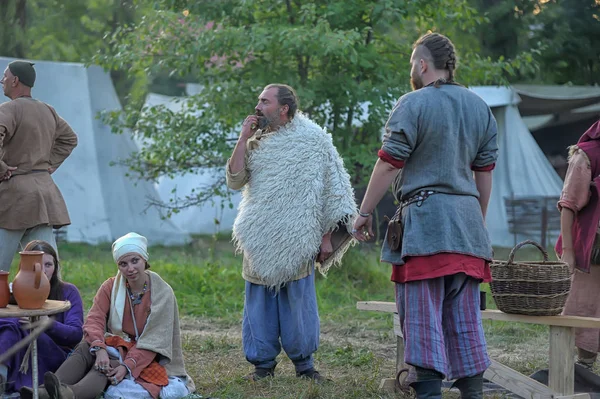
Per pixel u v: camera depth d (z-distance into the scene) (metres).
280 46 12.17
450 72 5.24
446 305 5.13
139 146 19.81
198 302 10.93
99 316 6.08
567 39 23.33
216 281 11.83
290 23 12.95
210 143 12.99
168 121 13.34
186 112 13.39
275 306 6.82
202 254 16.94
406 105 5.05
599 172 6.53
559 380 5.88
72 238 17.89
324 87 12.53
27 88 7.93
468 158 5.14
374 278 12.39
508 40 23.06
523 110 21.09
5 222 7.70
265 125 6.77
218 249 18.08
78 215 18.11
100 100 18.75
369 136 13.02
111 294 6.18
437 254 4.96
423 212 5.02
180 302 10.92
